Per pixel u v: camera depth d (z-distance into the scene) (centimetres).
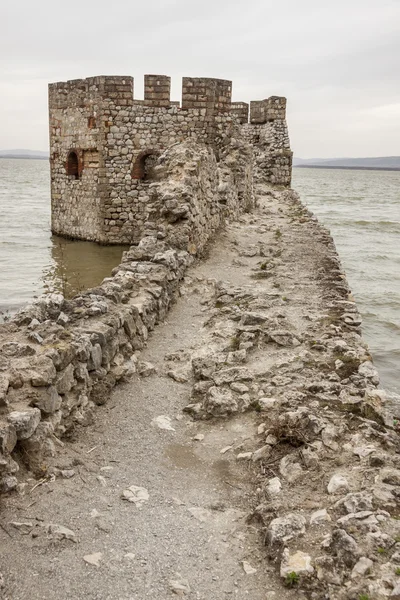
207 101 2550
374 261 3073
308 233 1781
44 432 568
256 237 1708
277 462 579
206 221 1535
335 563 425
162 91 2531
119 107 2533
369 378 718
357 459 555
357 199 8469
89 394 693
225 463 598
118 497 536
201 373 776
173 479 573
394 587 395
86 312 780
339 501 488
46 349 633
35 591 417
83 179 2725
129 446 629
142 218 2647
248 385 734
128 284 972
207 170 1556
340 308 1010
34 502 509
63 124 2781
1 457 502
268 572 441
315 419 612
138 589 425
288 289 1145
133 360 810
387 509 475
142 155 2584
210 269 1327
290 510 495
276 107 3606
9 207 4872
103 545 468
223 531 492
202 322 1005
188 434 660
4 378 565
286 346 844
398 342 1773
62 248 2681
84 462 587
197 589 427
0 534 466
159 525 498
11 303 1823
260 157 3650
